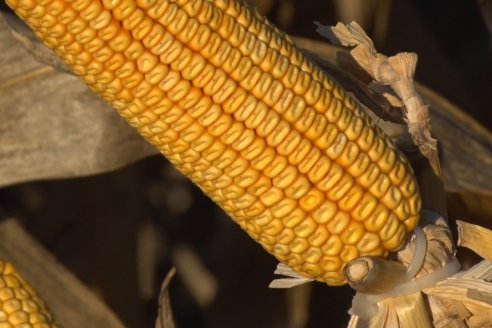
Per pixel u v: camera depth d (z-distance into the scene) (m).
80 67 0.64
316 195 0.65
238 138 0.64
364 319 0.69
